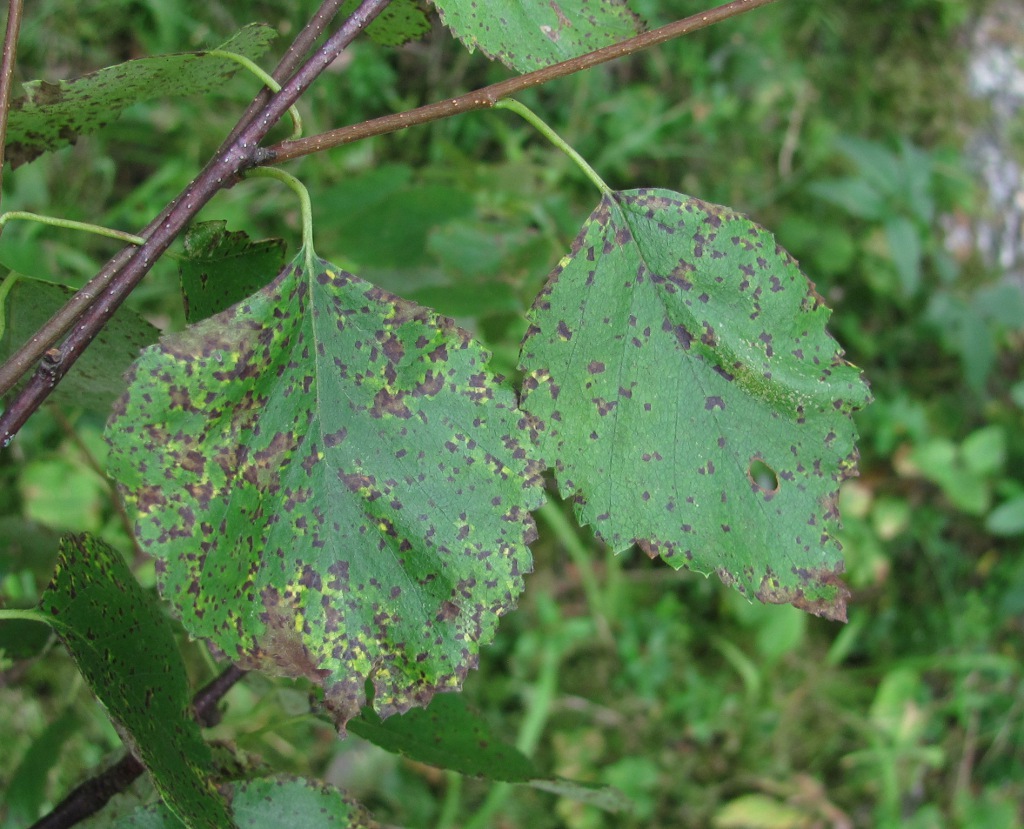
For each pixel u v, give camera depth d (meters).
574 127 0.88
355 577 0.26
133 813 0.28
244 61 0.27
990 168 1.07
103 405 0.32
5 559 0.39
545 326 0.27
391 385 0.26
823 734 0.84
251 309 0.26
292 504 0.26
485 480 0.26
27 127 0.29
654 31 0.27
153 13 0.73
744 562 0.27
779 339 0.27
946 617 0.92
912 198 0.93
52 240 0.68
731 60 0.98
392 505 0.26
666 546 0.27
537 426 0.27
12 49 0.27
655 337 0.27
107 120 0.30
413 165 0.83
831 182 0.92
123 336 0.29
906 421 0.93
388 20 0.30
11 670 0.39
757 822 0.79
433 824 0.72
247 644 0.26
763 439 0.27
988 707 0.89
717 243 0.27
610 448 0.27
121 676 0.27
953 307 0.95
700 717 0.83
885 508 0.93
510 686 0.80
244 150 0.27
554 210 0.58
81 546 0.27
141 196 0.72
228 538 0.26
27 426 0.60
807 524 0.27
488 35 0.28
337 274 0.26
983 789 0.86
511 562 0.26
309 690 0.32
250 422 0.26
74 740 0.56
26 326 0.30
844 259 0.96
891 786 0.81
